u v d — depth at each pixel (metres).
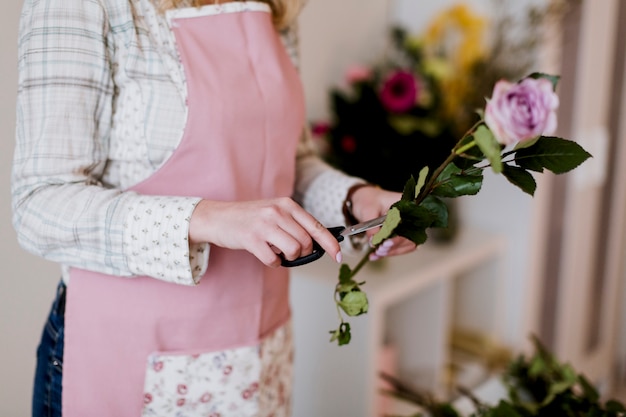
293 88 1.19
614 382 3.02
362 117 1.95
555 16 2.18
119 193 0.97
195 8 1.07
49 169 0.95
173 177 1.04
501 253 2.33
